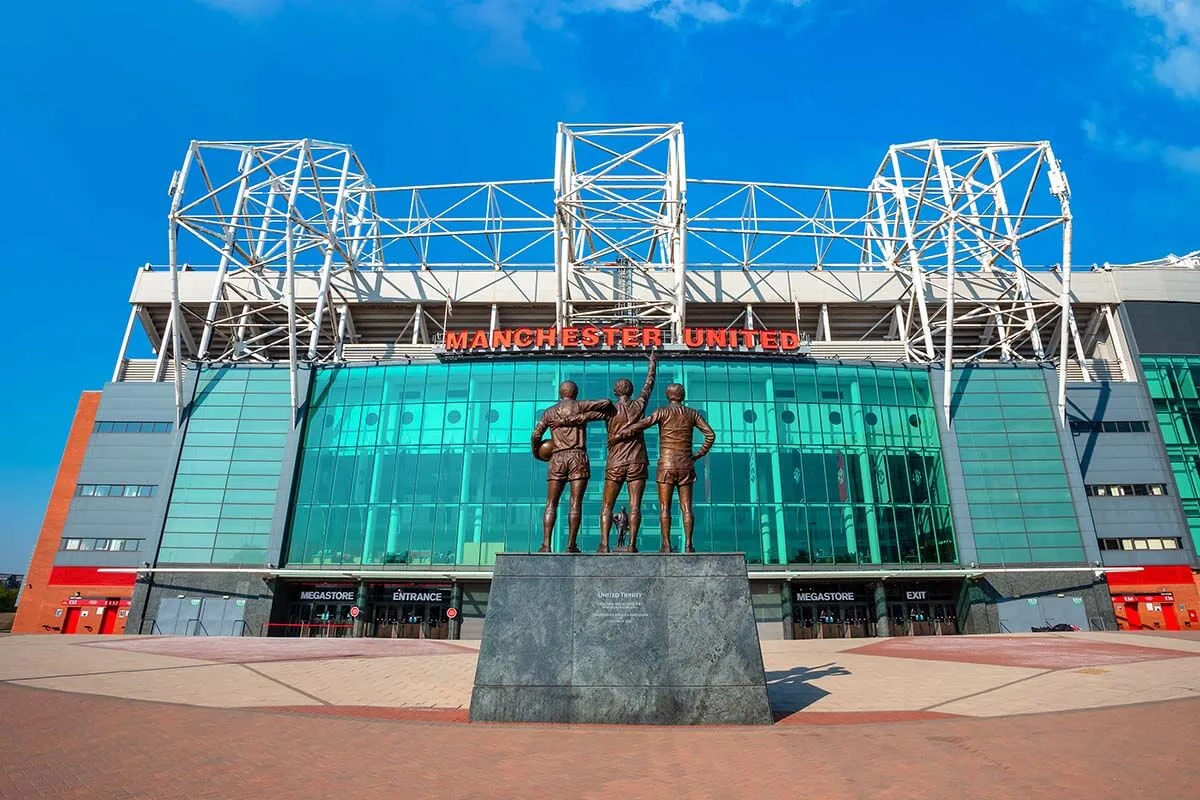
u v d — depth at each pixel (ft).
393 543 170.09
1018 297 216.33
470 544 169.27
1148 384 204.54
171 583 167.12
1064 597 168.04
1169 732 37.37
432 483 174.60
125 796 27.27
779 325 228.84
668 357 184.24
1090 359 216.95
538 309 223.10
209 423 181.98
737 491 173.06
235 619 164.55
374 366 186.91
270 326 220.84
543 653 42.86
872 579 168.04
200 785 28.94
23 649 81.10
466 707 49.47
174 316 181.06
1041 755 33.14
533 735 38.17
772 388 182.80
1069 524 174.81
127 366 213.46
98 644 93.40
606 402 51.49
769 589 168.45
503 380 182.80
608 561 44.91
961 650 94.79
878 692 55.21
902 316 220.02
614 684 42.01
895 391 185.88
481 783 29.53
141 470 189.06
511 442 176.86
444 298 219.41
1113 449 192.44
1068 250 184.14
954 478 177.78
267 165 187.42
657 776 30.45
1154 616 178.40
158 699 50.39
